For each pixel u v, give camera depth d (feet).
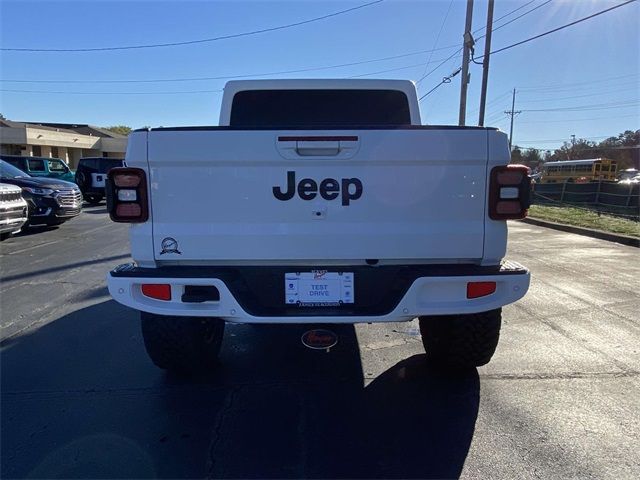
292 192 10.23
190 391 12.35
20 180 42.09
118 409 11.43
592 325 17.42
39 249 33.96
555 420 10.74
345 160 10.11
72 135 180.75
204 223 10.33
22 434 10.37
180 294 10.23
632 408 11.25
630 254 33.14
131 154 10.11
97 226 48.19
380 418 10.94
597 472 8.90
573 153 324.19
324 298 10.60
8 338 16.25
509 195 10.28
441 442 9.95
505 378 12.92
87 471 9.08
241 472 9.05
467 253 10.46
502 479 8.75
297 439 10.13
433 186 10.25
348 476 8.91
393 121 18.16
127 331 16.92
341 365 13.97
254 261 10.57
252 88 17.07
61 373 13.48
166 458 9.49
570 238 42.09
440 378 12.97
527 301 20.63
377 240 10.32
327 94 17.98
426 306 10.19
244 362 14.28
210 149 10.05
